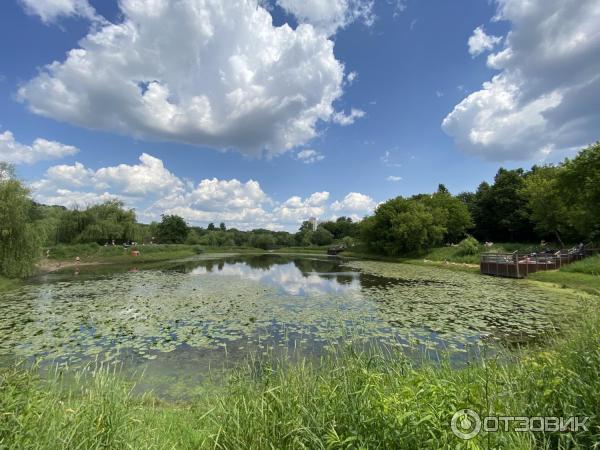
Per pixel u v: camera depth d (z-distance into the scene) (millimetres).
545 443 2607
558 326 8383
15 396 2953
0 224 17156
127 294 14812
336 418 2678
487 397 2492
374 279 20625
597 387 2957
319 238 79188
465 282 18688
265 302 12898
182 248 55125
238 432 2912
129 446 2777
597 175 20703
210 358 6965
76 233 39312
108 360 6863
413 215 38219
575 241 31234
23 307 11961
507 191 44312
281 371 3846
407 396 2428
